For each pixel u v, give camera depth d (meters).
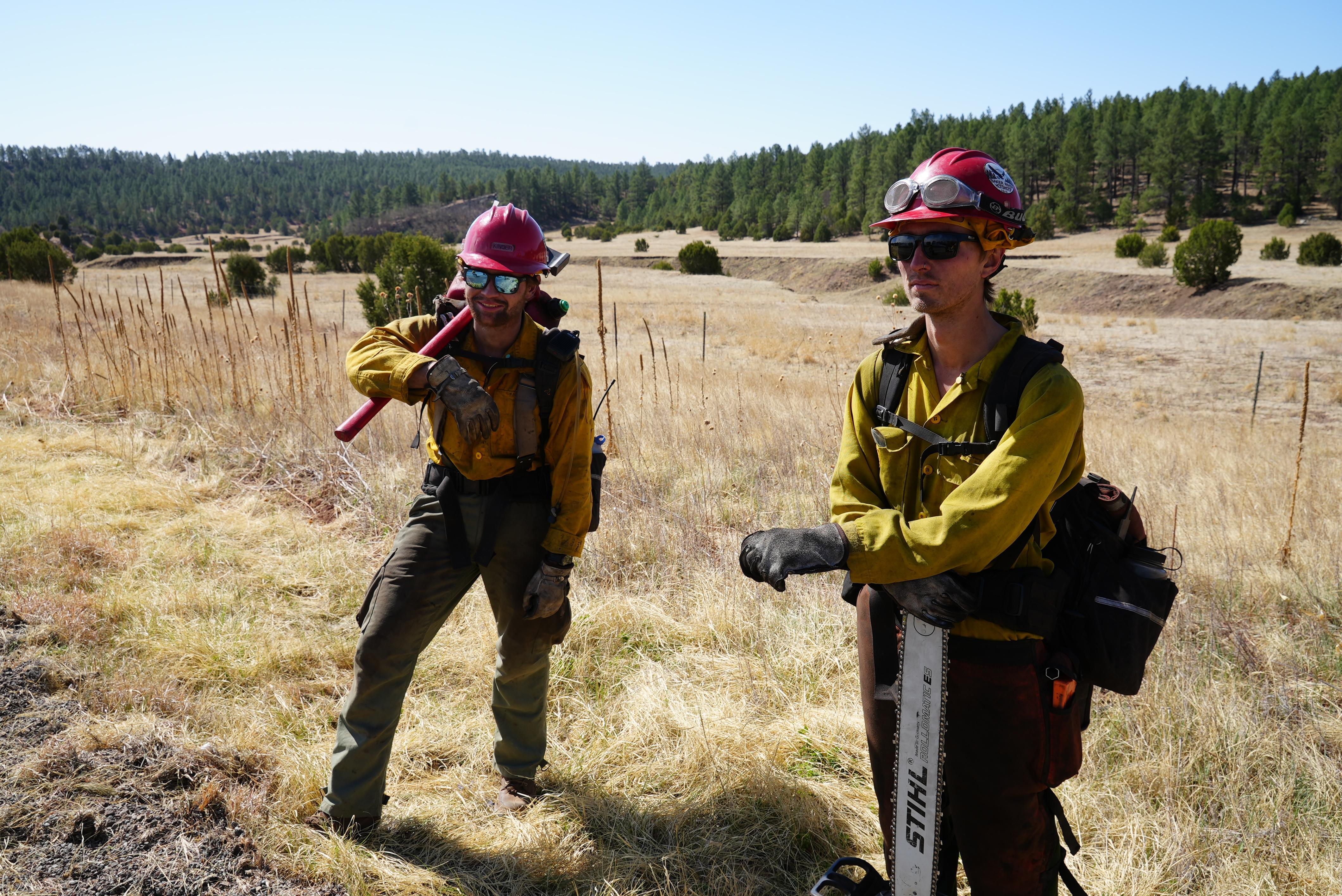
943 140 137.12
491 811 2.45
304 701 2.92
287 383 7.30
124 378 6.82
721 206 175.75
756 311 31.34
